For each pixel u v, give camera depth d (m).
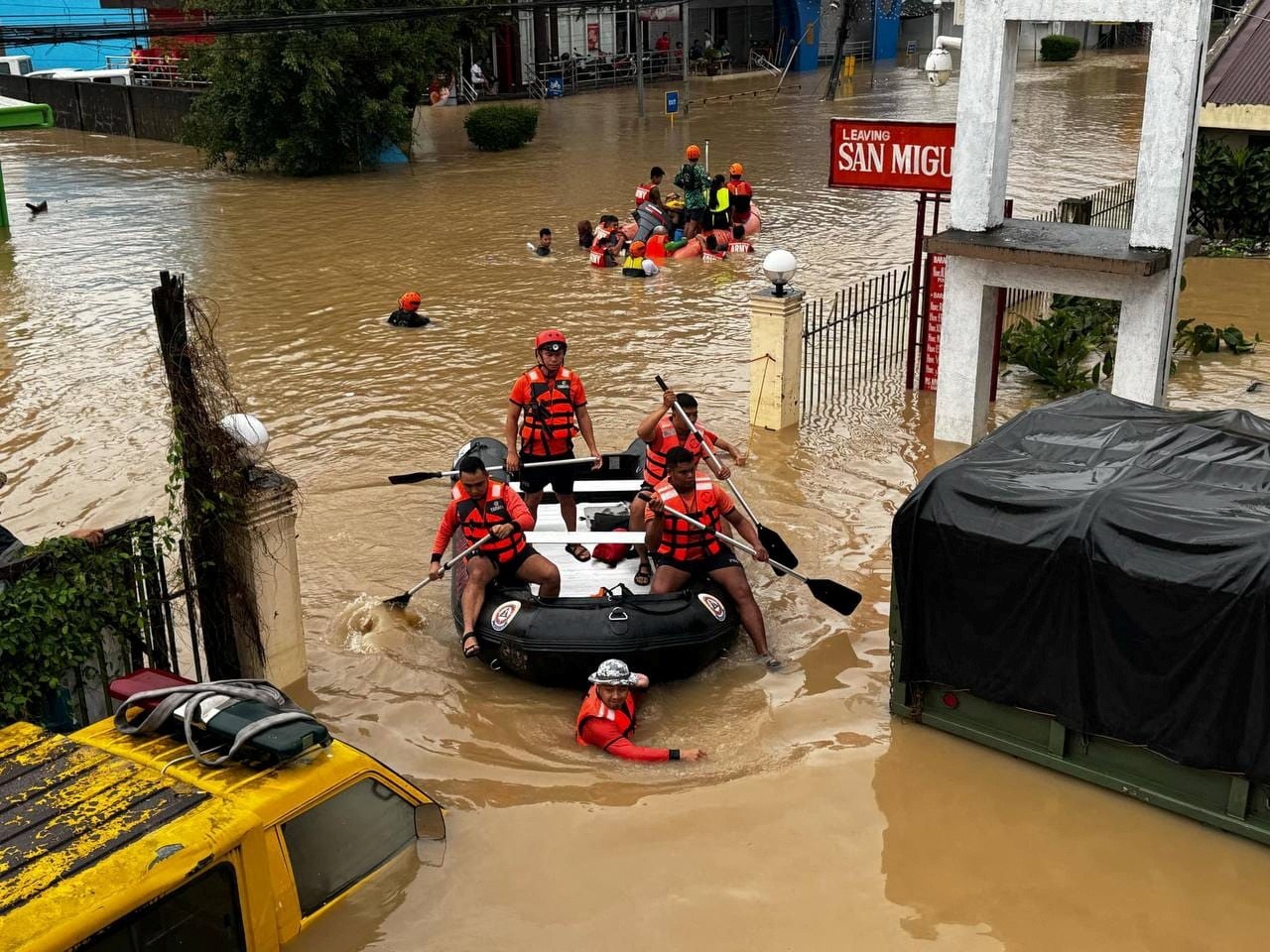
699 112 39.22
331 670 7.91
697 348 14.82
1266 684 5.83
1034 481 6.92
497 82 44.06
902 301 14.67
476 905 5.84
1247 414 7.87
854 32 55.69
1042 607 6.53
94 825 4.85
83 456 11.49
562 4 15.98
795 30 52.16
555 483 9.14
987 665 6.82
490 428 12.24
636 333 15.49
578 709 7.48
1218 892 5.91
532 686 7.71
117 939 4.44
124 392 13.41
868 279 17.77
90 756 5.43
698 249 19.81
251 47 27.34
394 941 5.61
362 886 5.86
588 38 47.12
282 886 5.21
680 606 7.54
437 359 14.54
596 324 15.94
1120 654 6.29
